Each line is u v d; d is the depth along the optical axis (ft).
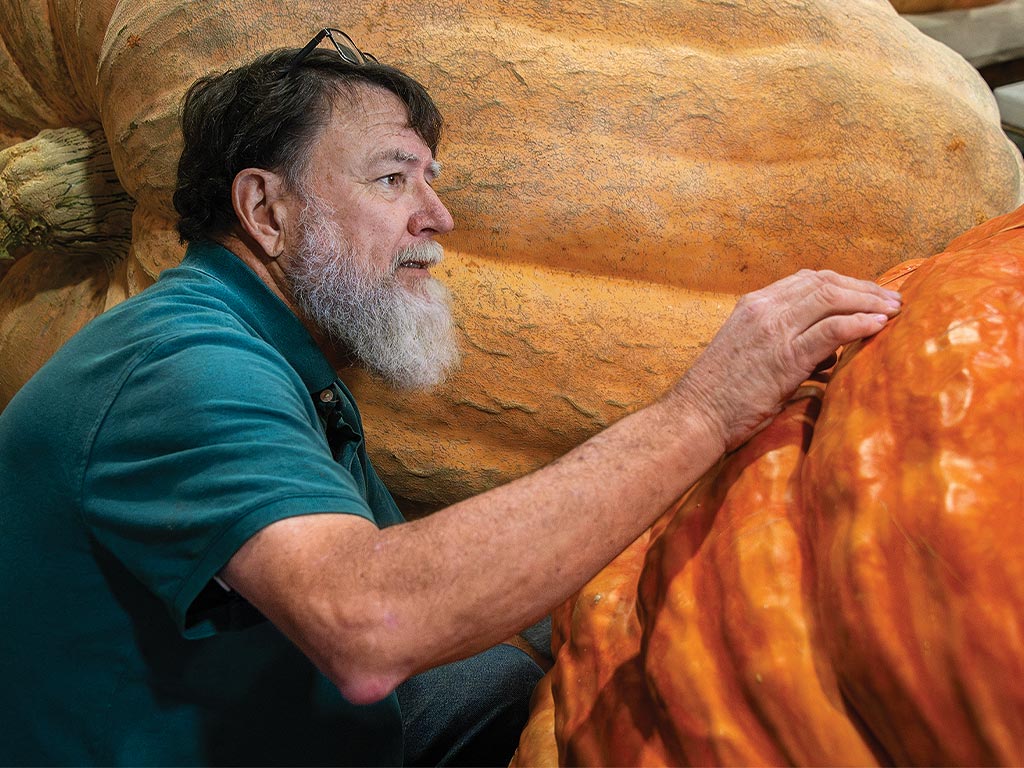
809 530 3.46
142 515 3.87
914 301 3.73
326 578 3.54
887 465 3.28
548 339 6.35
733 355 3.97
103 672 4.35
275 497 3.62
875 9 7.41
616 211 6.26
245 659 4.45
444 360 5.34
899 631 3.03
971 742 2.91
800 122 6.48
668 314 6.43
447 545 3.59
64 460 4.20
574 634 4.32
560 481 3.76
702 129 6.34
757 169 6.44
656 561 3.91
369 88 5.04
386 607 3.53
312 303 4.98
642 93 6.30
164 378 4.04
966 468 3.09
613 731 3.75
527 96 6.24
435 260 5.22
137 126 6.96
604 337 6.37
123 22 7.09
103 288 8.67
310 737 4.63
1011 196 7.32
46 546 4.29
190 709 4.37
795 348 3.90
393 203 5.03
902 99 6.86
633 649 3.96
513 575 3.61
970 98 7.49
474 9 6.37
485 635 3.65
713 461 3.97
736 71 6.47
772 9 6.70
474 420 6.57
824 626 3.24
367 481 5.68
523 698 6.25
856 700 3.14
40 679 4.38
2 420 4.59
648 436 3.91
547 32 6.39
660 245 6.35
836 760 3.17
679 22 6.54
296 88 4.89
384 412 6.61
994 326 3.35
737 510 3.73
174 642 4.33
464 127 6.27
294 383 4.39
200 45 6.70
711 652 3.48
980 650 2.88
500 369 6.40
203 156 5.11
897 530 3.13
